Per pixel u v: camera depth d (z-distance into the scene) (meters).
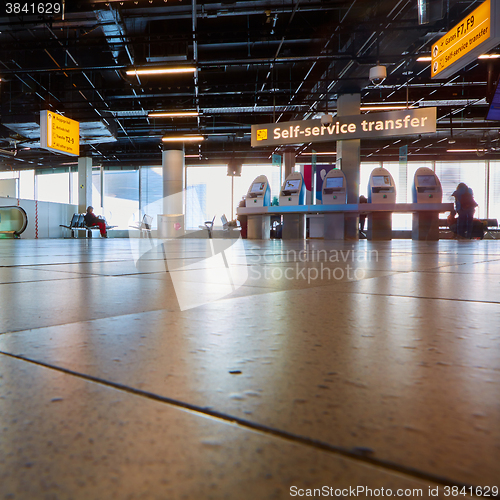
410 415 0.40
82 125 13.95
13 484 0.28
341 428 0.36
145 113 14.27
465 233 9.71
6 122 13.36
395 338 0.73
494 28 5.64
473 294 1.31
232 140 18.70
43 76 12.16
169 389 0.47
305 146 19.28
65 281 1.67
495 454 0.32
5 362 0.58
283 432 0.36
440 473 0.29
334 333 0.77
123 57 10.80
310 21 9.19
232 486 0.27
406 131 11.00
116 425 0.38
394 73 11.42
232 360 0.59
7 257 3.37
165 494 0.27
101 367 0.56
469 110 15.26
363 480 0.28
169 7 8.24
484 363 0.58
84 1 7.85
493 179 20.61
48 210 16.50
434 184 9.95
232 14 8.48
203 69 11.57
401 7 8.30
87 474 0.29
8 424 0.38
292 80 12.45
